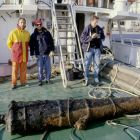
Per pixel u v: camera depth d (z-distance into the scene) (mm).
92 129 5566
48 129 5449
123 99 6180
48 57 8562
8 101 7047
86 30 8539
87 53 8672
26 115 5230
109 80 9383
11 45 8117
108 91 7914
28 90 8055
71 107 5590
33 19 10734
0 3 10484
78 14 12398
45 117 5316
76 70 9445
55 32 9805
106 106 5875
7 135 5281
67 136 5254
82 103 5762
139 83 7949
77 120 5570
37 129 5312
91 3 11961
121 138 5207
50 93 7773
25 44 8156
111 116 6004
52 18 10117
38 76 8836
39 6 10398
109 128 5629
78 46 9750
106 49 11586
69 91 7992
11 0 10781
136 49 11062
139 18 12320
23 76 8453
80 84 8750
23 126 5152
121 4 11453
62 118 5410
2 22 10586
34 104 5469
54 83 8828
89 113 5645
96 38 8578
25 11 9961
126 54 11758
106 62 10148
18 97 7387
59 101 5703
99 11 11430
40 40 8266
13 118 5145
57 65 10461
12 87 8164
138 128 5645
